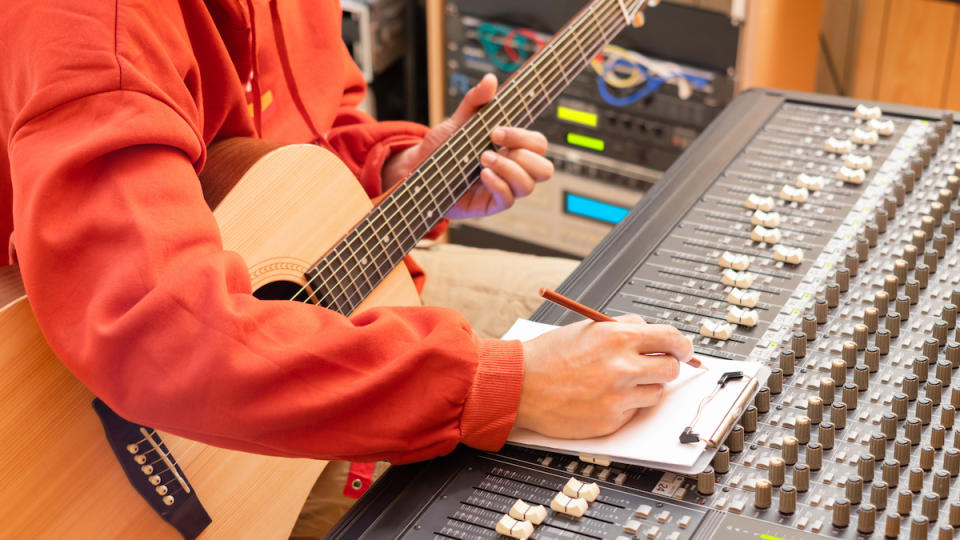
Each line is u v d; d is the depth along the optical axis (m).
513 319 1.64
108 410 1.04
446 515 0.90
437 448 0.95
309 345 0.94
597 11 1.51
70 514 1.05
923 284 1.10
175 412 0.94
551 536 0.86
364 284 1.24
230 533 1.14
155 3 1.08
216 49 1.22
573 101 2.42
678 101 2.27
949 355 0.98
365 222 1.24
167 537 1.10
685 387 0.99
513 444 0.98
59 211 0.95
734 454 0.92
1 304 1.03
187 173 1.01
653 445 0.93
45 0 1.02
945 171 1.28
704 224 1.25
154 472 1.07
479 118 1.40
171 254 0.95
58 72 1.00
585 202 2.53
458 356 0.96
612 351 0.97
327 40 1.60
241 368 0.92
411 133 1.71
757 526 0.84
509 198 1.42
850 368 1.00
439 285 1.71
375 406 0.95
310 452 0.95
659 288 1.15
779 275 1.14
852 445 0.91
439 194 1.34
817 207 1.25
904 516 0.83
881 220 1.18
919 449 0.89
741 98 1.51
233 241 1.17
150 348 0.93
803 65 2.29
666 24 2.21
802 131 1.41
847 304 1.08
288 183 1.22
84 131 0.99
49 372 1.02
